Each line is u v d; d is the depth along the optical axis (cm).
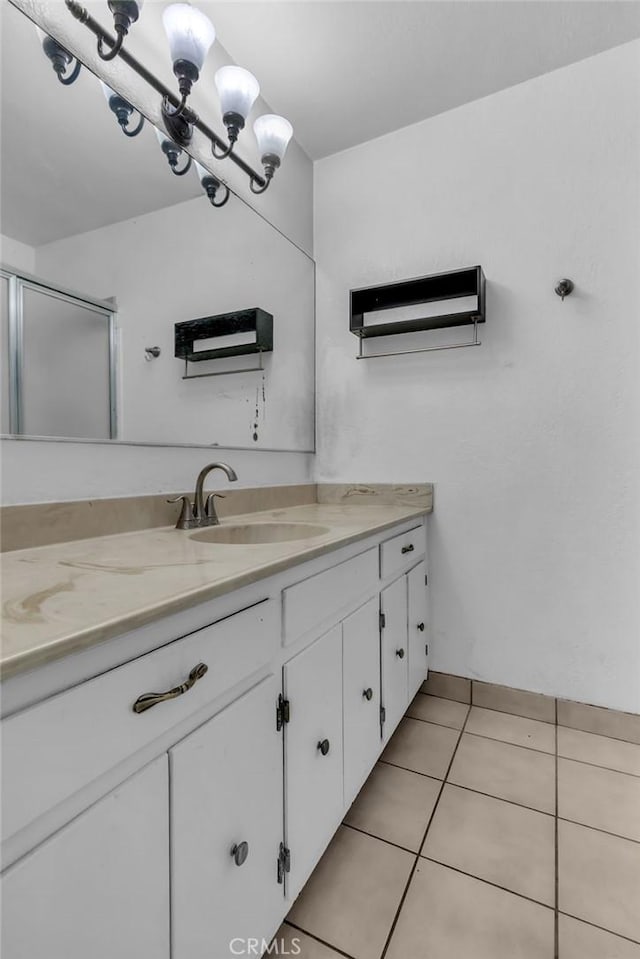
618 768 145
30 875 45
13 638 47
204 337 151
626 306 159
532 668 176
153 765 60
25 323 99
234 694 76
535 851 113
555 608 172
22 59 97
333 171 212
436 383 191
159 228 133
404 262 196
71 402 109
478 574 184
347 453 210
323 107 183
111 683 54
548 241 170
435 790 136
